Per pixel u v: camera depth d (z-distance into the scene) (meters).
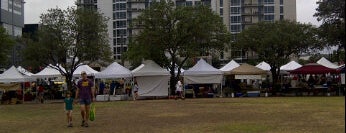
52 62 46.00
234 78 44.94
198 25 44.28
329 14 44.34
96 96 40.41
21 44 47.44
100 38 46.44
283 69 51.19
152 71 42.06
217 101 34.53
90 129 17.00
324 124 17.16
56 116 23.70
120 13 130.50
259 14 129.12
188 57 46.31
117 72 42.09
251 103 31.14
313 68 42.06
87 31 45.69
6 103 39.19
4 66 52.41
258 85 47.41
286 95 42.41
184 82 42.59
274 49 56.25
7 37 45.84
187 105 30.23
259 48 56.53
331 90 41.97
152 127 17.38
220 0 129.00
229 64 48.69
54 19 45.31
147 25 45.41
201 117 21.19
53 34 45.19
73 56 45.66
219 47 46.59
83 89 17.70
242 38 58.97
